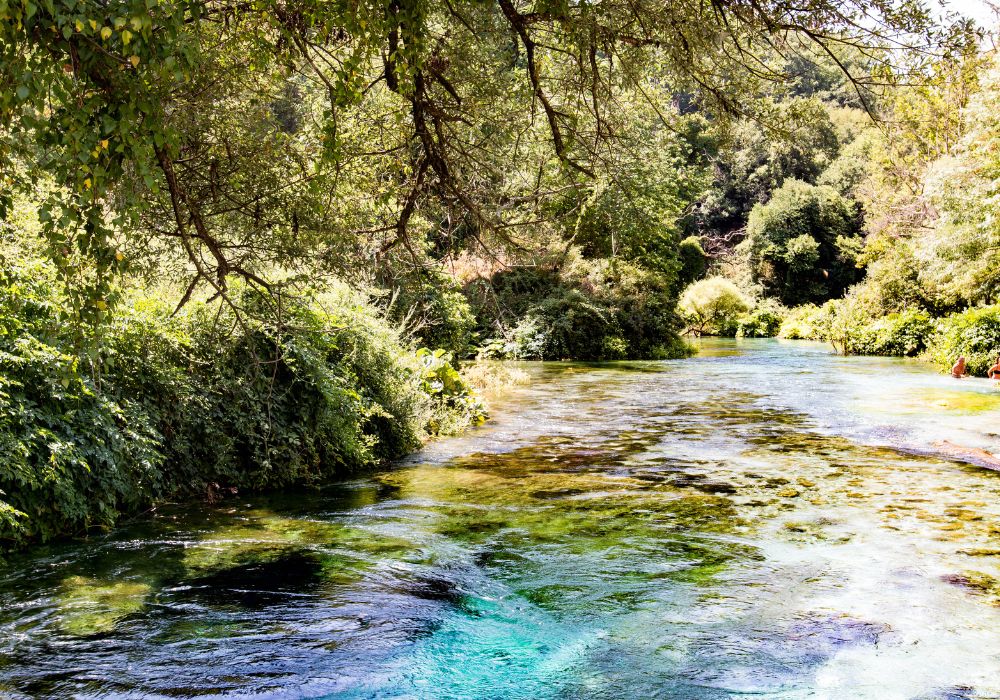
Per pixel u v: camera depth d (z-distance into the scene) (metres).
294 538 6.28
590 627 4.69
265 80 5.88
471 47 5.61
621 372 20.66
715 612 4.89
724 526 6.70
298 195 5.71
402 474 8.81
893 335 25.69
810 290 50.00
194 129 5.35
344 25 4.25
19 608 4.73
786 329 40.00
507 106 5.96
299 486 8.19
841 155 53.94
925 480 8.30
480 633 4.59
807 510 7.17
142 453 6.78
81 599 4.89
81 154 2.88
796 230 50.66
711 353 28.03
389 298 12.62
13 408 5.76
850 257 50.25
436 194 6.26
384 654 4.29
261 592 5.12
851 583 5.36
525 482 8.38
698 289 43.03
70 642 4.30
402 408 10.13
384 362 10.23
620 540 6.34
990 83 13.28
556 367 22.14
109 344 6.71
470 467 9.19
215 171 5.56
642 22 5.01
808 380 18.27
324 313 9.23
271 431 8.14
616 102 5.92
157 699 3.72
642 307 26.00
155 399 7.32
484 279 7.54
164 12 2.88
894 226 25.95
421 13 4.34
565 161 5.88
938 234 19.31
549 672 4.11
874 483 8.19
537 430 11.77
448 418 11.81
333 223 5.92
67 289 3.25
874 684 3.97
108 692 3.78
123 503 6.78
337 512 7.13
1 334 5.86
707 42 5.00
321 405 8.75
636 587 5.33
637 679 4.03
